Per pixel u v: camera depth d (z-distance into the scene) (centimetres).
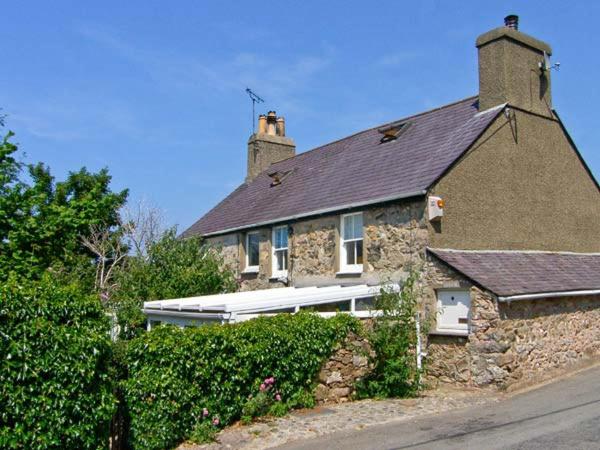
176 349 867
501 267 1344
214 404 905
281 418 965
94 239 1859
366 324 1174
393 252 1425
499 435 821
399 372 1130
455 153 1413
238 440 852
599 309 1462
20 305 709
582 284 1411
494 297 1183
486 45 1565
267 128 2714
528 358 1227
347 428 900
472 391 1184
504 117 1507
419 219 1361
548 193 1614
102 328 773
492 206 1459
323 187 1825
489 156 1466
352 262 1584
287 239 1838
